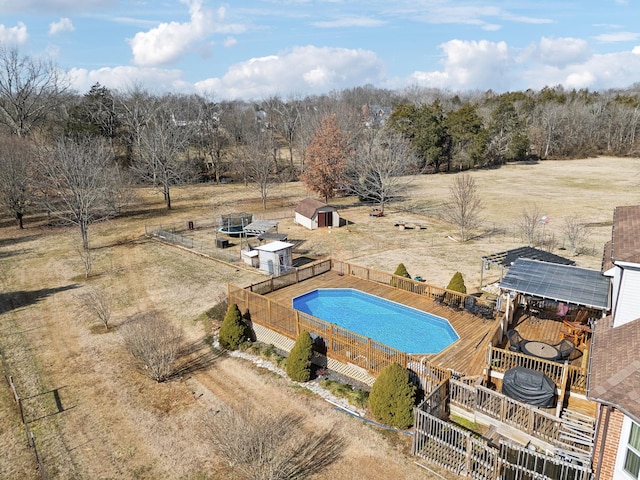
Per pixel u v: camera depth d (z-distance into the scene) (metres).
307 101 126.06
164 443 14.15
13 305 25.81
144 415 15.61
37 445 14.25
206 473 12.80
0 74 59.56
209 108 84.25
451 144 85.62
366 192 58.19
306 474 12.53
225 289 27.89
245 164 71.00
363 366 17.27
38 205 49.44
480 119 88.44
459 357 17.03
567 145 103.56
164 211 53.53
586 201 57.81
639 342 11.29
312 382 17.41
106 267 32.62
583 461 11.42
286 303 23.77
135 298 26.64
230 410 15.68
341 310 23.75
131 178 59.84
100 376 18.20
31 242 39.59
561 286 17.33
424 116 80.06
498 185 71.50
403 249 36.78
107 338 21.52
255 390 17.00
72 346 20.78
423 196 63.03
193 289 28.00
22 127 62.06
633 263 12.66
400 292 24.97
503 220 47.66
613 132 107.12
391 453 13.32
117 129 71.88
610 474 10.23
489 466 11.91
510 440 13.21
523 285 17.56
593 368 11.20
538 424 13.07
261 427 13.97
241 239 40.25
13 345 20.98
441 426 12.97
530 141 103.75
